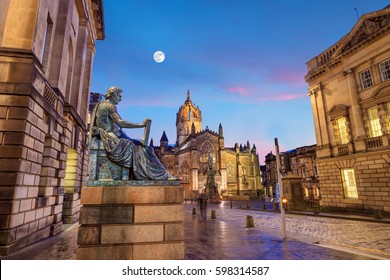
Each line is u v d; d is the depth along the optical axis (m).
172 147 89.06
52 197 12.10
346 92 23.08
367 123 21.02
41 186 11.23
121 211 5.49
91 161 5.98
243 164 76.94
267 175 70.25
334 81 24.41
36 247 9.09
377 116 20.42
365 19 20.94
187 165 71.06
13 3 9.81
